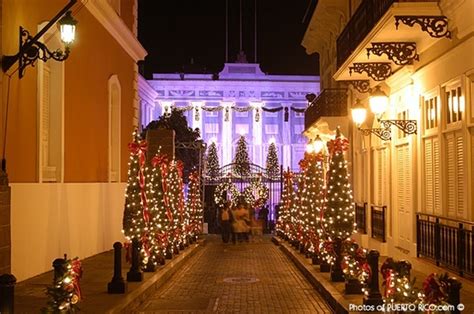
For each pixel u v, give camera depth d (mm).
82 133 18016
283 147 54156
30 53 12938
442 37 13602
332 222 15156
